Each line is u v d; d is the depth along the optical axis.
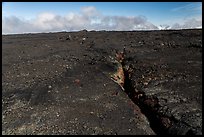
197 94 12.84
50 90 13.77
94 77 15.80
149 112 12.20
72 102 12.58
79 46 24.73
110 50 22.33
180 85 14.02
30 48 23.72
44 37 32.38
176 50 21.91
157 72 16.08
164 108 11.73
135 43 25.16
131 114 11.70
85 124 10.75
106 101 12.82
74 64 18.14
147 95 13.17
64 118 11.17
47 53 21.44
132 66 18.05
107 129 10.45
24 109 11.94
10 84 14.66
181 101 12.22
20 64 18.28
